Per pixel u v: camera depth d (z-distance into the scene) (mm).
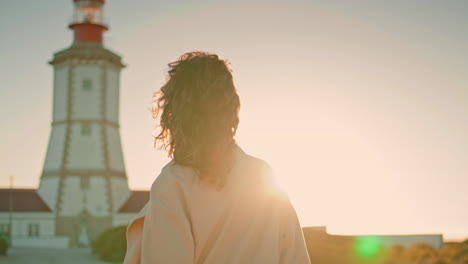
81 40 62812
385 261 19641
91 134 61438
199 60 1811
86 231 60156
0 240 37375
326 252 17609
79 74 61750
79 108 61531
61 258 34938
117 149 63562
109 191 61062
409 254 21578
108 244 32750
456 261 20453
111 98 63219
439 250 22422
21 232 59219
